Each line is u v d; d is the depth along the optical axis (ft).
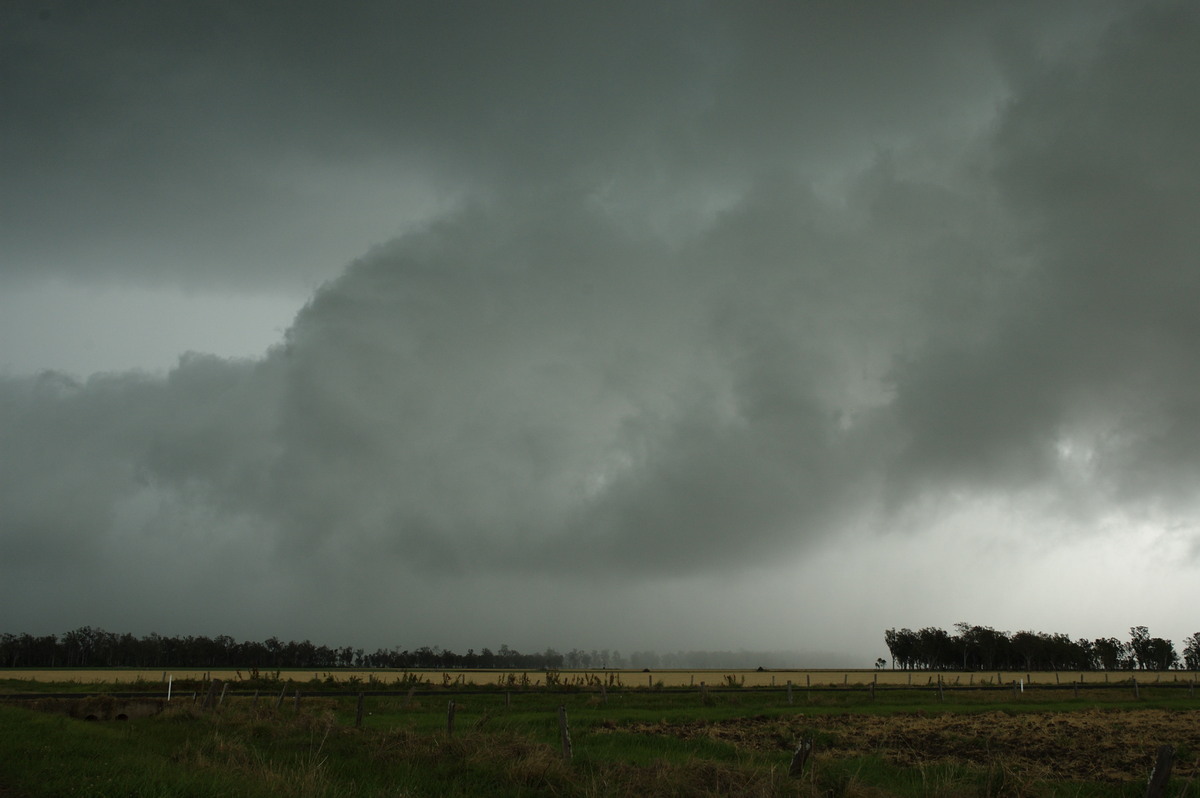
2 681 257.75
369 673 394.93
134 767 55.52
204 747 76.07
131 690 216.95
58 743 69.05
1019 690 222.28
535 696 192.54
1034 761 84.07
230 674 366.63
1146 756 87.61
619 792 54.85
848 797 54.39
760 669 489.67
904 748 96.63
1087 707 170.30
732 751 89.30
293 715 119.65
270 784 51.29
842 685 257.14
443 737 78.18
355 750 79.00
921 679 365.40
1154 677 439.63
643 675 408.05
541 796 55.62
